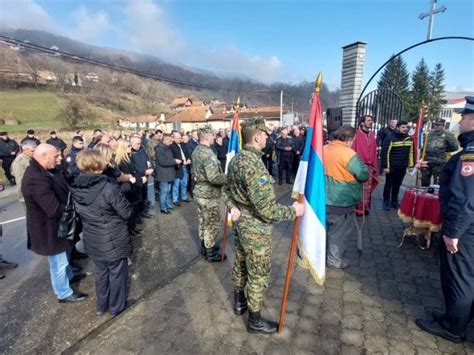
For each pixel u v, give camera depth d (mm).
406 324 2508
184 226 5211
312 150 2293
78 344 2375
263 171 2086
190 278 3367
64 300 2979
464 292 2131
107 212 2488
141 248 4301
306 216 2346
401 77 41219
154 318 2668
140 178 4812
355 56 7246
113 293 2695
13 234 5039
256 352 2240
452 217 2025
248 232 2238
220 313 2717
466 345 2260
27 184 2574
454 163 2176
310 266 2379
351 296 2930
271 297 2938
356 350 2234
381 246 4090
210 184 3590
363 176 3150
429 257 3734
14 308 2926
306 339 2361
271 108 43375
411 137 5480
